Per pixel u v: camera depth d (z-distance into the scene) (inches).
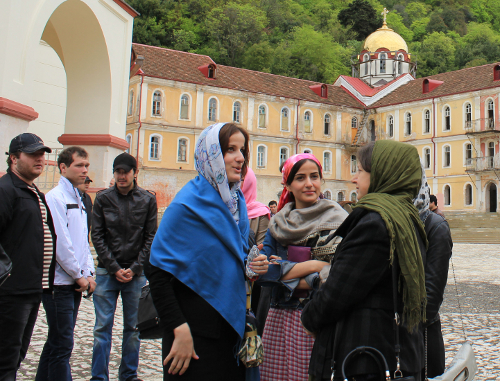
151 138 1492.4
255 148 1662.2
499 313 357.4
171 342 98.7
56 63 882.1
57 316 163.5
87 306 356.2
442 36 3196.4
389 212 91.3
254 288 150.9
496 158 1582.2
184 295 101.4
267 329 127.0
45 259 158.9
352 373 88.7
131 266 189.2
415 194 99.8
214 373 99.5
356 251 90.7
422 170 133.0
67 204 176.4
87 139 529.7
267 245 129.4
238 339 104.3
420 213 131.0
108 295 188.2
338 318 93.0
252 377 107.4
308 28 2822.3
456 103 1680.6
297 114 1747.0
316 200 130.6
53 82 876.6
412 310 87.8
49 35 550.3
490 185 1638.8
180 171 1523.1
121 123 559.2
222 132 108.0
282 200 140.8
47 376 164.2
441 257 126.3
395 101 1835.6
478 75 1688.0
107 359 185.6
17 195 147.9
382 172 98.3
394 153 99.0
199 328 99.4
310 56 2682.1
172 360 97.3
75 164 180.7
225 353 102.0
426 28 3627.0
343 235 98.5
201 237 101.2
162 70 1523.1
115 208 196.1
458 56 3093.0
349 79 1988.2
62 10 489.7
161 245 100.6
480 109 1619.1
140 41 2576.3
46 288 158.2
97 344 182.2
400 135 1817.2
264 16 2920.8
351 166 1861.5
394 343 90.0
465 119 1656.0
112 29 537.6
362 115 1903.3
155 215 202.4
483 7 4069.9
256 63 2568.9
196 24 2773.1
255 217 161.9
